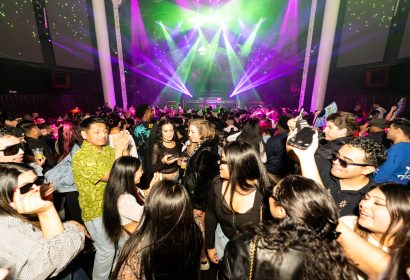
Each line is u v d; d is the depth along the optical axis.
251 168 1.54
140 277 1.13
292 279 0.80
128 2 12.75
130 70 13.85
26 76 8.52
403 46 7.83
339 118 2.01
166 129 2.90
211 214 1.85
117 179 1.73
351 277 0.80
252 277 0.86
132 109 10.31
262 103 18.94
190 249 1.19
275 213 1.02
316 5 10.48
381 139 3.19
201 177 2.21
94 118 2.12
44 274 1.05
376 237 1.13
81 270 1.49
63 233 1.13
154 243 1.12
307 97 11.51
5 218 1.10
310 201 0.86
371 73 9.05
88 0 10.43
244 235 0.95
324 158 1.85
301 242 0.81
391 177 2.18
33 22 8.49
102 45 10.25
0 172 1.10
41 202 1.08
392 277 0.84
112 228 1.76
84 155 2.06
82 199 2.04
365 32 9.19
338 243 0.87
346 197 1.59
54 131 4.91
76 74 10.48
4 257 1.03
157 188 1.19
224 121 7.48
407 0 7.57
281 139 2.74
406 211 0.98
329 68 11.00
